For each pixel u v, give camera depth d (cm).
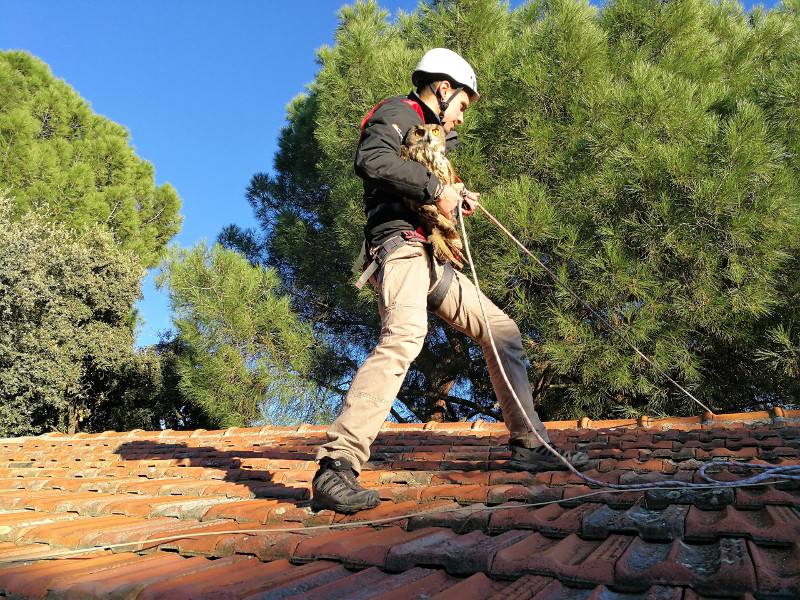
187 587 153
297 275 1362
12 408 1461
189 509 247
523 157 962
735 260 762
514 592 138
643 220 818
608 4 1070
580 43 895
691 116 812
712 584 128
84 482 360
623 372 815
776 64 939
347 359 1216
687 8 998
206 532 203
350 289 1143
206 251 1129
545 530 187
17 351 1465
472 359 1195
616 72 981
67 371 1530
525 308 871
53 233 1670
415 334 233
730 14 1175
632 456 325
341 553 174
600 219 836
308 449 476
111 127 2277
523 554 165
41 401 1502
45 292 1505
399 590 145
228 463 399
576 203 852
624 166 804
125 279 1744
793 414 410
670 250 820
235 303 1073
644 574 137
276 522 222
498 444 430
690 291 809
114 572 173
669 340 823
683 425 437
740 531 160
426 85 256
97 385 1784
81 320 1698
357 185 1022
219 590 148
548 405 1070
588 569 145
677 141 816
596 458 326
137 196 2133
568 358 831
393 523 206
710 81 979
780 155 749
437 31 1068
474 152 942
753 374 915
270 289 1178
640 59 947
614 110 865
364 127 236
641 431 431
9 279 1441
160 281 1135
